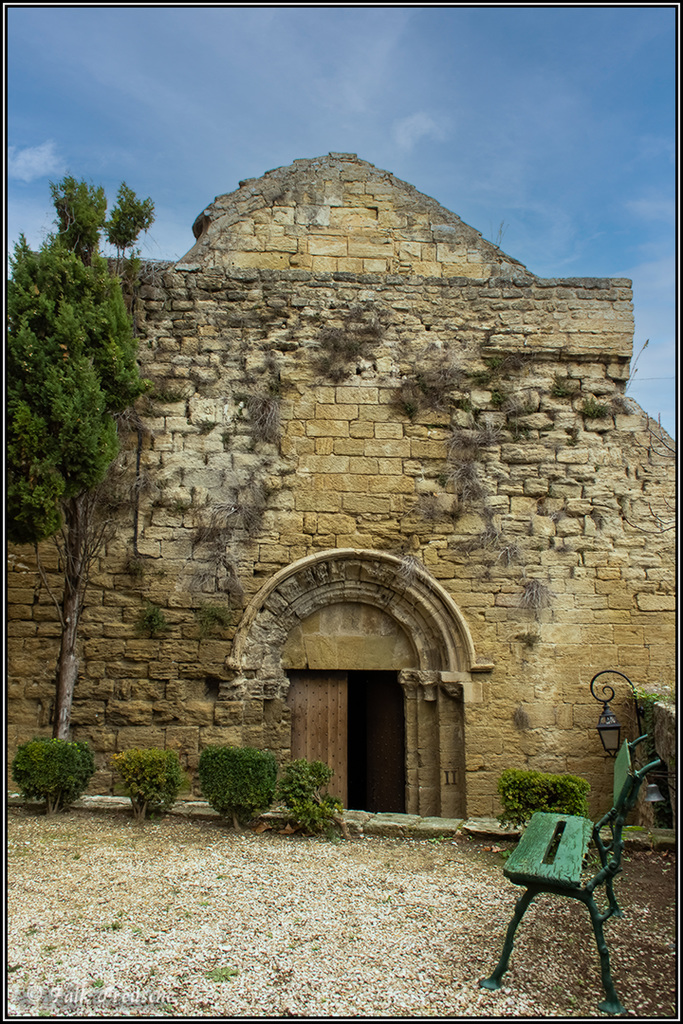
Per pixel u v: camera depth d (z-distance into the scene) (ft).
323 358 34.27
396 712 34.47
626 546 33.42
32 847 21.83
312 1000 13.17
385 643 33.09
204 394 33.68
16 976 13.73
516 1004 13.20
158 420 33.30
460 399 34.45
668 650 32.58
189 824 24.88
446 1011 12.90
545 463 34.12
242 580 32.07
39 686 30.68
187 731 30.68
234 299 34.88
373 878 20.22
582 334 35.42
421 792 31.53
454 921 17.17
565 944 15.87
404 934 16.31
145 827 24.29
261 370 34.09
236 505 32.42
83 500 30.32
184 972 14.10
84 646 31.12
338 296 35.27
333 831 24.18
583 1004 13.30
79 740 30.42
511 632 32.27
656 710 25.89
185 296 34.71
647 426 34.76
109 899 17.90
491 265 37.42
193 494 32.63
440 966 14.74
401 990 13.65
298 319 34.86
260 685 31.37
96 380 27.55
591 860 21.48
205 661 31.27
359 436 33.68
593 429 34.58
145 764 25.08
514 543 33.14
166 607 31.65
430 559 32.78
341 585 32.86
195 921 16.69
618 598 32.91
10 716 30.37
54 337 27.32
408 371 34.60
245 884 19.30
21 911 16.97
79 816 25.36
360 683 42.14
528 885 14.02
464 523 33.17
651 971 14.67
